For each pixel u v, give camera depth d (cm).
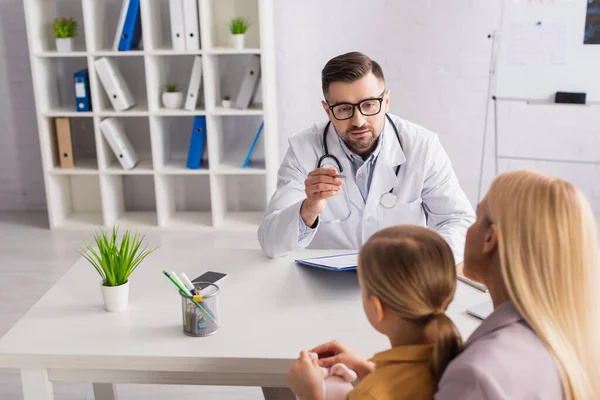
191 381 138
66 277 173
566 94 351
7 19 388
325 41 382
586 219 95
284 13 378
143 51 354
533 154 390
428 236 100
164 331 144
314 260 175
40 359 136
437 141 212
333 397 119
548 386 89
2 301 298
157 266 179
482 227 102
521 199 96
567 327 92
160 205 379
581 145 385
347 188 207
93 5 354
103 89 371
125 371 138
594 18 339
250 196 405
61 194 392
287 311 152
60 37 359
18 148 409
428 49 379
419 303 98
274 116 379
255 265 179
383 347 136
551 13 344
